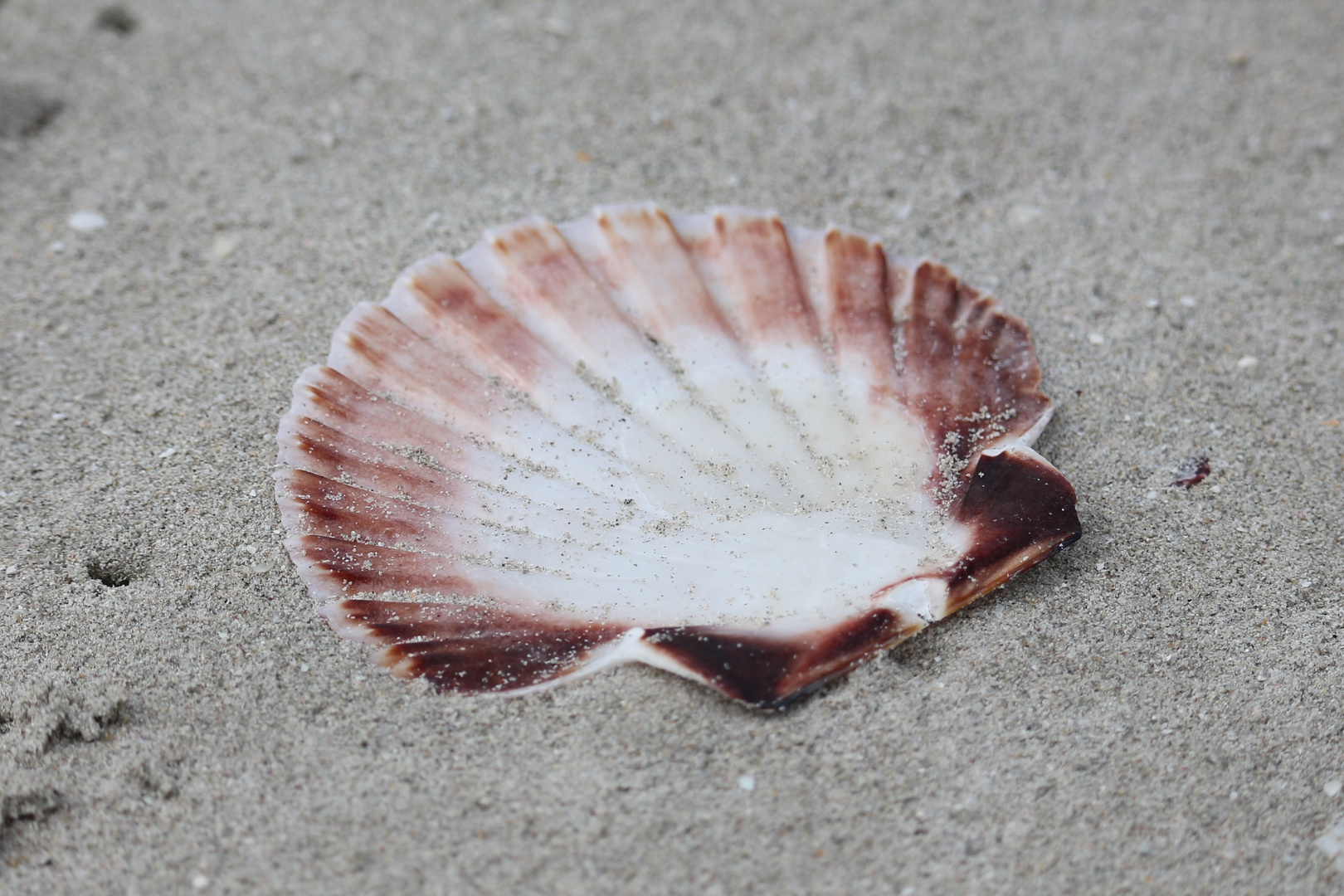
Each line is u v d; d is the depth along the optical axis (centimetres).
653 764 48
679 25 60
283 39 59
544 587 50
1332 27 60
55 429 52
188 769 48
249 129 57
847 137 57
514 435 51
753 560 50
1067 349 54
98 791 48
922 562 50
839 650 49
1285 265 55
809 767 48
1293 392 53
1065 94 58
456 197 55
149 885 47
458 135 57
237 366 53
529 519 50
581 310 52
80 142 57
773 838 47
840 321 53
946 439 51
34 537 50
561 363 52
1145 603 50
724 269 53
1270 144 58
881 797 48
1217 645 49
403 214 55
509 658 49
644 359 52
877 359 52
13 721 48
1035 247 55
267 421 52
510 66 58
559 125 57
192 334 53
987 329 53
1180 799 48
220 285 54
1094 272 55
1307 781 48
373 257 54
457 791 48
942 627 49
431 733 48
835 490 51
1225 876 47
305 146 56
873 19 60
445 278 52
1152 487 52
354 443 51
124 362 53
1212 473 52
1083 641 49
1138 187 57
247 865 47
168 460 51
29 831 47
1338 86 59
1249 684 49
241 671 49
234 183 56
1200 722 49
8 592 50
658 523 50
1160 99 58
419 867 47
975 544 50
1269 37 60
